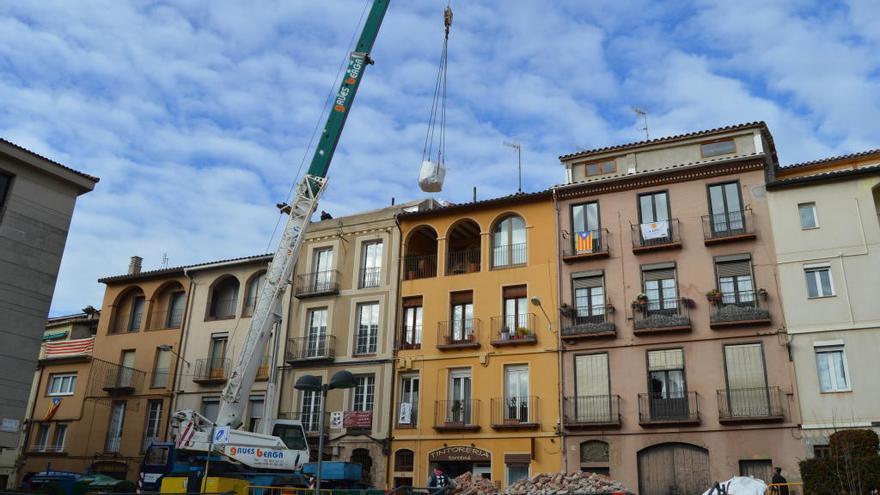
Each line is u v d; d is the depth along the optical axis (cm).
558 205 3384
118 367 4153
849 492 2164
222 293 4141
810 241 2886
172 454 2511
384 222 3762
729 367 2862
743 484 2122
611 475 2895
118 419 4041
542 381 3138
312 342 3719
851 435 2316
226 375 3831
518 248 3431
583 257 3228
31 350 2720
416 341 3491
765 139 3262
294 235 2911
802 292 2838
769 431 2716
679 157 3253
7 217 2723
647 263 3123
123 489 3019
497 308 3338
